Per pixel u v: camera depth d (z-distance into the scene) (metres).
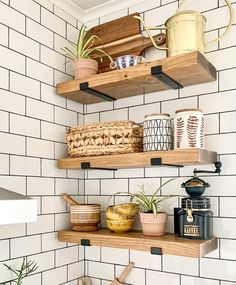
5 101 1.25
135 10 1.54
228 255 1.23
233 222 1.23
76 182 1.59
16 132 1.29
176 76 1.26
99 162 1.33
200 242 1.13
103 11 1.62
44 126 1.42
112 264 1.52
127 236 1.27
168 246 1.15
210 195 1.29
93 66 1.45
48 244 1.40
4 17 1.26
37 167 1.37
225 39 1.31
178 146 1.19
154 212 1.26
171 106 1.42
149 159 1.21
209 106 1.33
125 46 1.51
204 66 1.17
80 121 1.64
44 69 1.44
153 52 1.47
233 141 1.26
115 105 1.58
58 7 1.53
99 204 1.52
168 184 1.40
